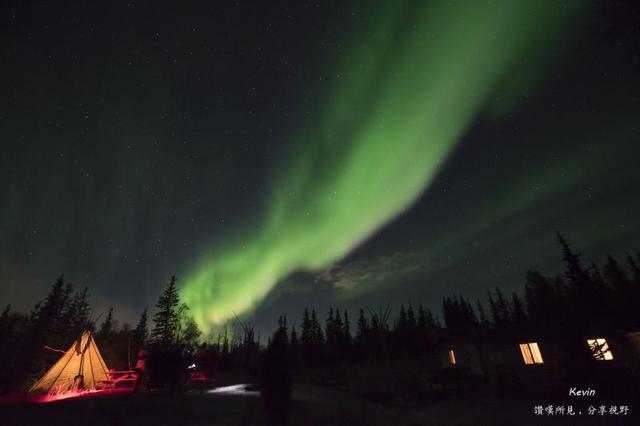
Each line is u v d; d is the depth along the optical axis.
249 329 11.91
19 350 20.03
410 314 55.72
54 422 6.54
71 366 15.00
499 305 57.81
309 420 7.95
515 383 16.75
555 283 45.41
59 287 38.69
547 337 19.09
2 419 6.41
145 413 7.61
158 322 42.62
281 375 6.59
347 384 19.69
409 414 11.43
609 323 18.64
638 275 38.94
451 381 18.78
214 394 10.39
